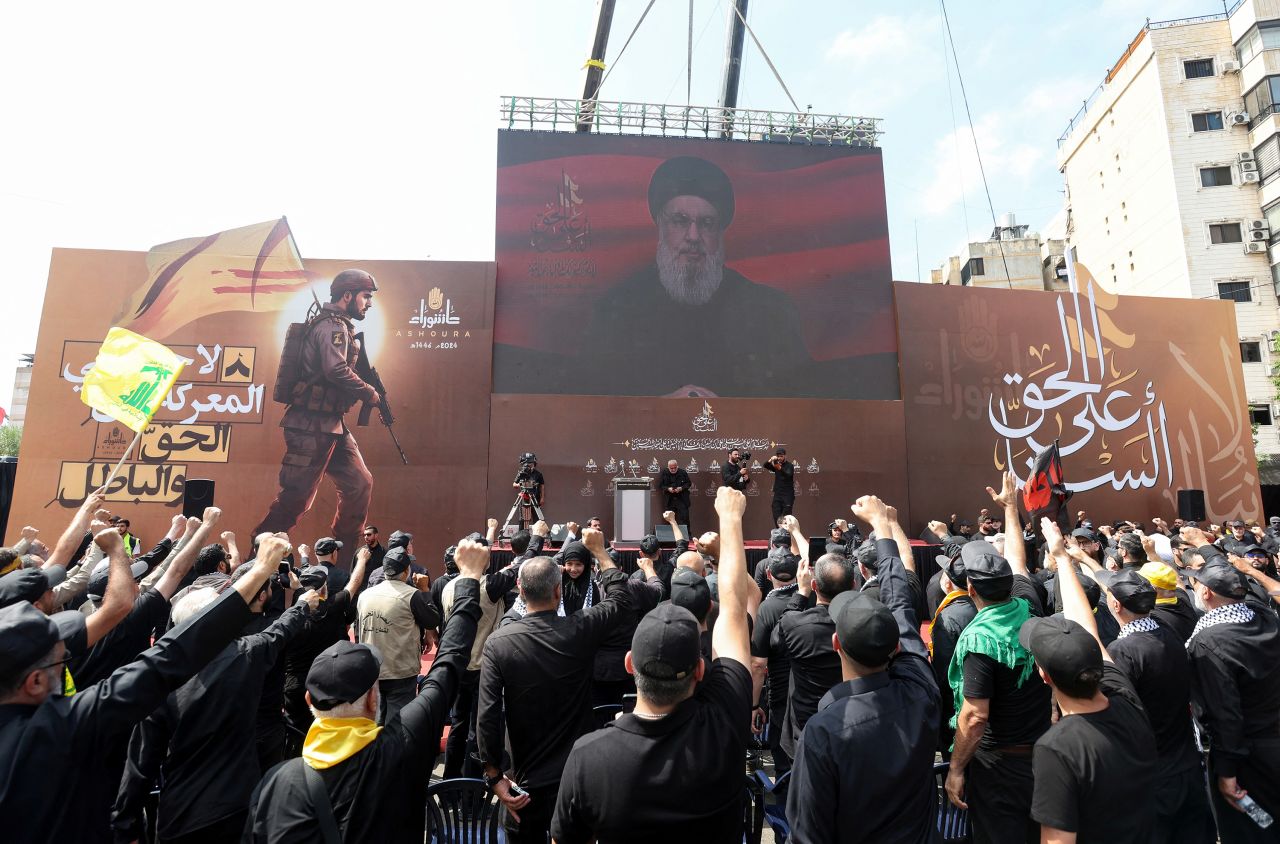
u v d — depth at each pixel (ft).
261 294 44.14
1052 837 7.21
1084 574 15.72
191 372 42.75
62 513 40.24
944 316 50.26
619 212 48.29
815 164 50.65
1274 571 27.37
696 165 49.42
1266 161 86.33
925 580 37.58
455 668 8.34
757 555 36.22
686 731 6.01
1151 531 50.42
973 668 9.56
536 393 45.57
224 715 9.52
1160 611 13.33
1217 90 91.15
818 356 48.42
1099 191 107.76
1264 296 85.46
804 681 11.72
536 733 9.92
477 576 9.46
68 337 42.01
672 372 46.96
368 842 6.47
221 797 9.39
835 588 11.68
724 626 7.14
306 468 42.63
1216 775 11.25
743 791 6.21
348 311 44.75
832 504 46.44
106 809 6.64
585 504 44.32
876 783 6.60
